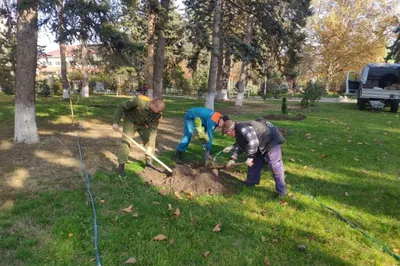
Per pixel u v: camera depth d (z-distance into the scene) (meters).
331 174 5.55
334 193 4.69
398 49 28.30
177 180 4.79
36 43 6.66
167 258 2.96
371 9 36.09
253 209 4.02
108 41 7.35
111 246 3.10
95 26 6.71
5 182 4.61
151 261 2.89
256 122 4.26
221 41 13.46
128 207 3.93
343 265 2.97
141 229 3.42
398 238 3.49
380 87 19.33
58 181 4.71
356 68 38.12
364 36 36.22
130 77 30.89
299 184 5.02
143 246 3.12
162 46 14.38
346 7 36.81
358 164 6.20
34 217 3.62
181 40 17.81
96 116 11.85
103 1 6.61
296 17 15.19
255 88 42.62
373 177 5.44
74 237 3.20
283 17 14.37
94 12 6.41
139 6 14.23
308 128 10.25
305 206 4.17
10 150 6.25
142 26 18.83
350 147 7.66
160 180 4.92
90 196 4.15
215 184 4.62
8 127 8.84
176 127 10.12
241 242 3.28
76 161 5.69
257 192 4.55
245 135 4.05
